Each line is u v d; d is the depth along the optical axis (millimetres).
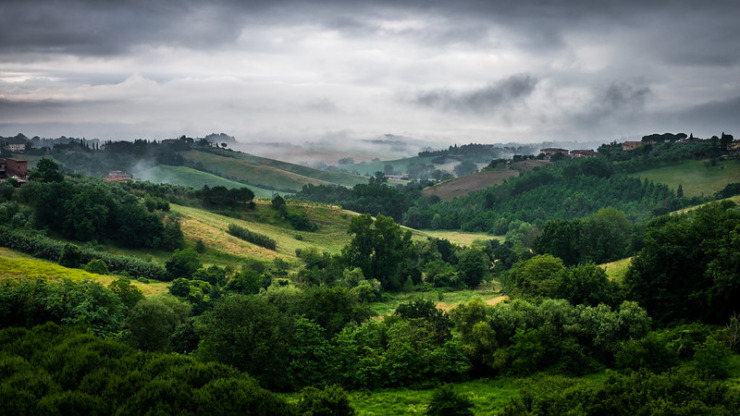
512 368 48375
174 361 37094
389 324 56312
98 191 124000
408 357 47500
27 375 32844
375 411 40031
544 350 48344
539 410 32969
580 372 47906
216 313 48219
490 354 50125
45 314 51938
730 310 54969
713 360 41469
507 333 51094
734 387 36469
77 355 35844
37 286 53812
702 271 58438
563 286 62031
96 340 39375
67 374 34062
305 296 60062
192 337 57219
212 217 153875
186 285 83312
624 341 48812
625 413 30656
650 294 60688
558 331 51250
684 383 31719
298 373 46531
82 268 93500
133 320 53719
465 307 53781
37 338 38938
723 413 28422
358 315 59344
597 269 63344
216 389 33250
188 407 31516
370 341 50938
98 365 35406
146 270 99125
